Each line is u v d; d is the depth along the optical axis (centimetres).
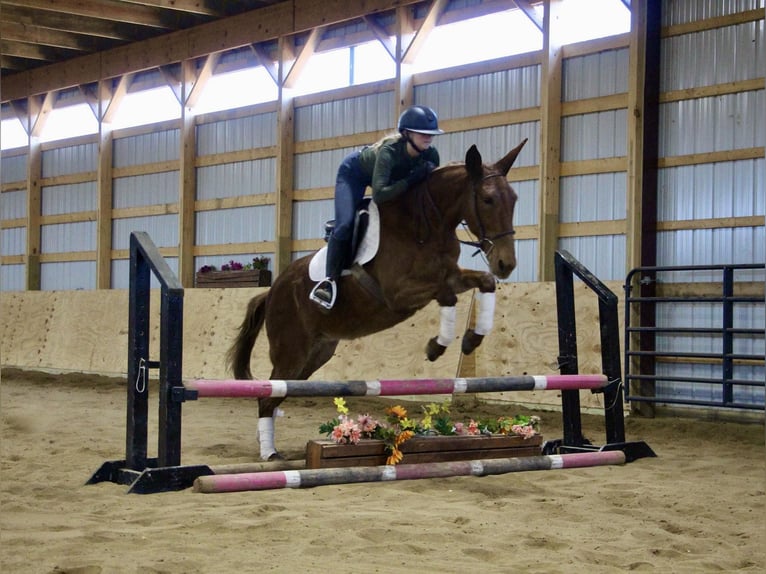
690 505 455
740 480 546
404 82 1188
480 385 559
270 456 595
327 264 540
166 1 1324
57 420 844
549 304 975
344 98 1284
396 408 578
